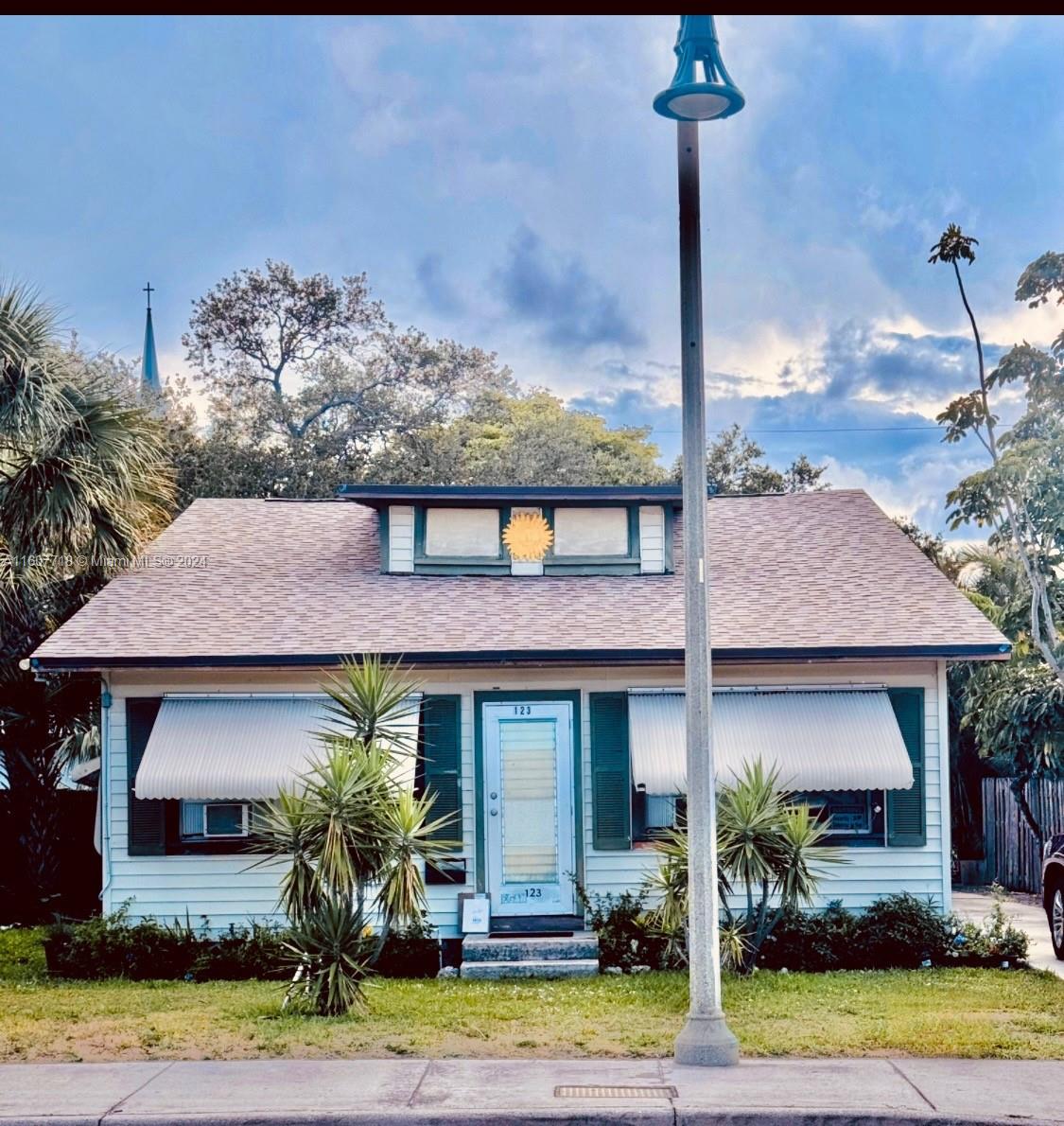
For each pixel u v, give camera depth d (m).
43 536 17.75
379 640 17.58
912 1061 11.11
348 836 13.23
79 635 17.62
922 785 17.47
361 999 13.35
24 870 20.50
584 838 17.47
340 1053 11.48
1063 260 22.09
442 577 19.83
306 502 22.77
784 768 16.92
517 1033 12.20
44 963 16.89
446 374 52.88
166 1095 10.12
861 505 22.44
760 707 17.44
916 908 16.55
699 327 11.73
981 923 18.34
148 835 17.16
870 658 17.19
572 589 19.38
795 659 17.19
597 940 16.09
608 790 17.47
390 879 13.38
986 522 23.17
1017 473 22.17
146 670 17.42
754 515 22.33
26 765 20.12
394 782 14.05
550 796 17.56
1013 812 24.42
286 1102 9.91
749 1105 9.76
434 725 17.56
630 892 17.36
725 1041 11.08
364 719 14.54
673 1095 10.06
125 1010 13.55
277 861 16.03
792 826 15.31
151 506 20.36
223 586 19.25
